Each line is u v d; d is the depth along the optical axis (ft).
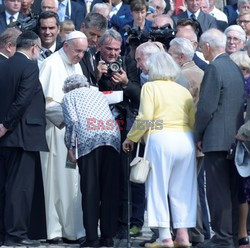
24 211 136.05
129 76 142.00
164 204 129.70
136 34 143.84
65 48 142.51
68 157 136.67
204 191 141.18
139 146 139.44
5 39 142.41
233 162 131.75
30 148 135.74
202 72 137.80
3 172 137.28
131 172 129.39
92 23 154.61
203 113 129.18
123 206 141.38
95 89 137.80
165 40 145.48
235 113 130.93
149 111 129.39
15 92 135.33
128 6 188.96
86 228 136.05
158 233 137.49
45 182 142.20
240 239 133.28
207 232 141.08
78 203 142.51
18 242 135.54
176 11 191.11
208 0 189.57
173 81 131.44
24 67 135.23
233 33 159.74
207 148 129.90
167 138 128.88
